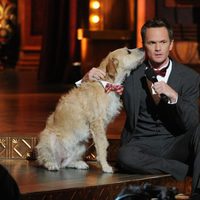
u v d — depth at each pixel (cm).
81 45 2241
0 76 2694
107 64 845
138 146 843
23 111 1374
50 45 2317
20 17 3353
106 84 835
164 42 805
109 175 840
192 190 773
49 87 2086
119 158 843
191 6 2081
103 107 838
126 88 838
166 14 2089
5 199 516
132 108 836
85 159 949
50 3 2294
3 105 1505
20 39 3350
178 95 802
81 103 850
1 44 3341
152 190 650
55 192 743
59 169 882
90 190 770
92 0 2222
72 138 856
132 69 840
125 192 649
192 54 2069
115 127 1129
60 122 861
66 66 2266
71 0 2231
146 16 2022
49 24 2309
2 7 3375
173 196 657
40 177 826
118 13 2214
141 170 833
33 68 3222
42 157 872
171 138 844
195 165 778
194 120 810
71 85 2186
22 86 2130
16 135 970
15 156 964
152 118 839
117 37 2116
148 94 831
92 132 846
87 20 2241
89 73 856
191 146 816
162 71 825
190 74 831
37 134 986
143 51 834
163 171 831
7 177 521
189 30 2089
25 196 723
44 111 1376
